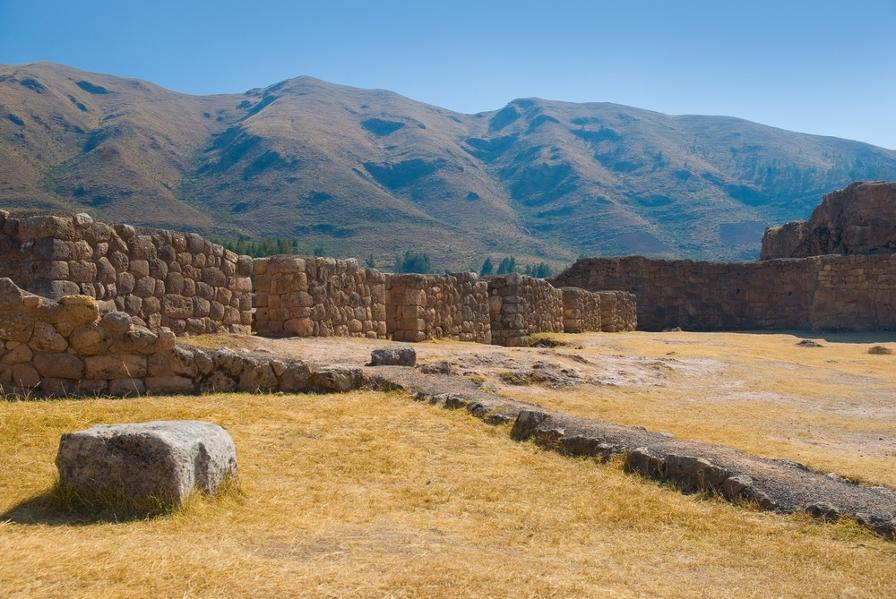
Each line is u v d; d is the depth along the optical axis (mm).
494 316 30484
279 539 6102
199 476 6863
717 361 25078
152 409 10312
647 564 6199
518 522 7219
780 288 49812
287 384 13008
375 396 13156
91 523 6188
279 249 146375
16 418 8945
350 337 21469
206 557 5352
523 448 10430
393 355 16000
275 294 19844
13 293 10711
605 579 5648
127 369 11430
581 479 8891
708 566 6230
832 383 20906
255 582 4965
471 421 11719
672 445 9703
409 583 5133
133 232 15031
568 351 24328
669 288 51281
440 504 7707
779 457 10438
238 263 18469
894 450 11562
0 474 7328
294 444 9656
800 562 6352
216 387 12312
